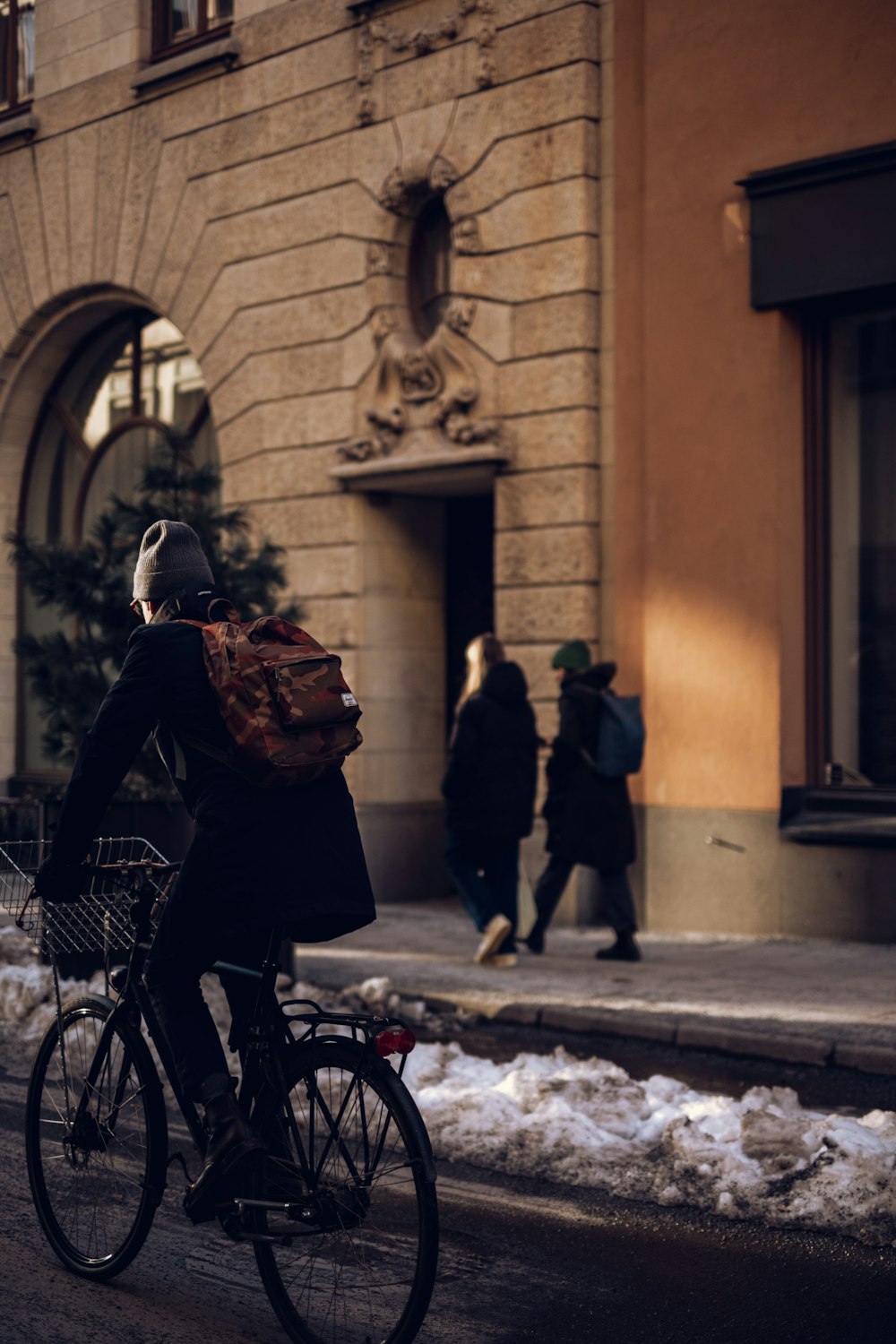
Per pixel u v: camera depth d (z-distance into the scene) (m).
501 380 11.01
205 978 7.56
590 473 10.66
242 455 12.92
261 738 3.45
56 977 4.18
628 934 8.91
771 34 9.85
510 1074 5.75
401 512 12.29
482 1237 4.38
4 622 16.34
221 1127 3.46
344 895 3.52
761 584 10.00
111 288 14.58
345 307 12.02
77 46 14.55
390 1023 3.38
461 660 12.62
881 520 10.06
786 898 9.88
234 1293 3.92
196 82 13.28
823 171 9.55
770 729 9.95
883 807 9.75
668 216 10.37
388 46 11.66
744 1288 3.95
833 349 10.21
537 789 9.80
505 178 10.95
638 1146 5.06
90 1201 4.02
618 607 10.66
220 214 13.10
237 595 8.51
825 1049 6.46
